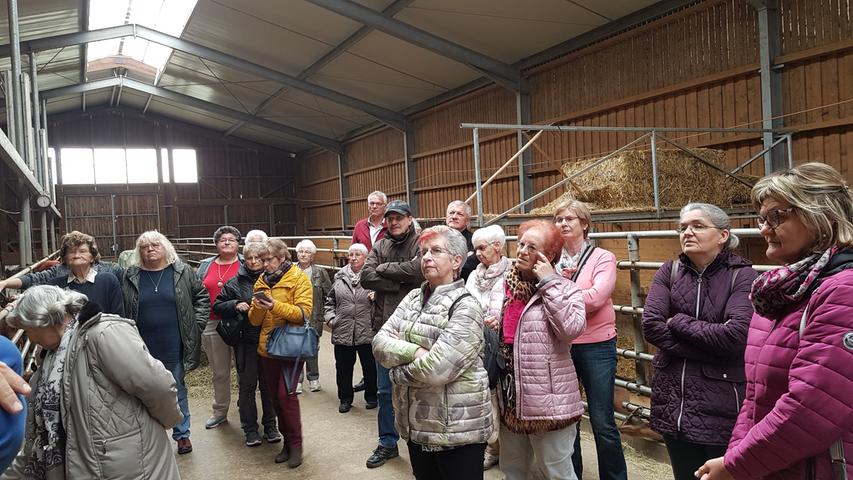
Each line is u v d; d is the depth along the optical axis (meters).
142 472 2.04
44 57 14.27
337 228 21.67
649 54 9.07
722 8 7.95
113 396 2.01
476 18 10.04
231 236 4.60
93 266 3.61
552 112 11.07
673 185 6.41
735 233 2.68
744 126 7.75
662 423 2.14
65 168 22.30
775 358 1.32
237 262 4.61
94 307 2.04
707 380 2.04
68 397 1.99
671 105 8.77
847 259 1.23
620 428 3.48
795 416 1.19
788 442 1.21
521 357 2.38
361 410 4.57
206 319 3.96
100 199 22.72
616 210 5.82
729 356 2.00
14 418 1.30
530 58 11.30
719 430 2.00
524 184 11.64
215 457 3.73
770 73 7.25
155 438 2.11
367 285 3.51
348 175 20.50
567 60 10.55
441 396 2.08
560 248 2.45
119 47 16.50
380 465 3.44
